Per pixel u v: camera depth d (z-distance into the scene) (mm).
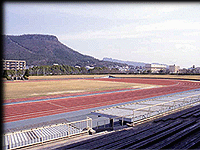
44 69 144250
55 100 28609
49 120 17500
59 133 11508
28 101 27625
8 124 16141
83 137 10453
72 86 51688
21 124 16172
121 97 31422
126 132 7957
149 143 5637
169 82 66500
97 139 7539
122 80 79812
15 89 44062
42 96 32625
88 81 74125
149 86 50875
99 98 30406
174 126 7840
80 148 6109
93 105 24641
